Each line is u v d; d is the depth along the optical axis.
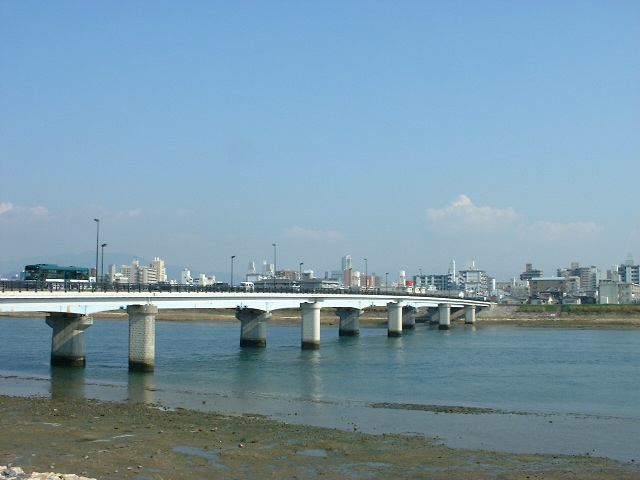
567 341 148.25
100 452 41.38
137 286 88.44
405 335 173.38
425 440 46.78
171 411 55.81
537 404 63.56
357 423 52.84
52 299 74.75
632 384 77.31
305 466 39.34
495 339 155.75
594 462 41.62
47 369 83.94
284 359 103.06
